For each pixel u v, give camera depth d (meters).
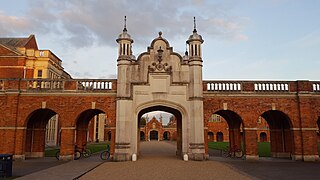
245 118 25.55
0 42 43.00
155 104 24.97
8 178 15.27
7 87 25.52
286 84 26.06
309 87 25.95
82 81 25.69
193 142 24.25
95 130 83.88
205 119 25.34
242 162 23.56
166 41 25.81
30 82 26.02
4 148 24.59
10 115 25.02
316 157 24.86
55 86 26.02
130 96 24.80
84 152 29.70
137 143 26.64
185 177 15.41
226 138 74.62
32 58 42.00
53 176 15.84
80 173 16.86
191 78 25.23
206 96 25.73
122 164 21.48
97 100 25.45
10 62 40.75
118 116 24.38
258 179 15.02
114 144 24.75
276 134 28.92
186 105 25.02
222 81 25.97
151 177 15.38
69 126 25.11
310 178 15.48
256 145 25.16
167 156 28.44
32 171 18.19
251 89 25.86
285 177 15.78
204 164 21.53
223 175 16.25
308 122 25.33
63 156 24.77
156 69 25.30
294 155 25.09
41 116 28.59
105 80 25.72
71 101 25.44
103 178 15.17
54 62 45.91
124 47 25.50
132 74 25.19
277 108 25.70
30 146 28.19
